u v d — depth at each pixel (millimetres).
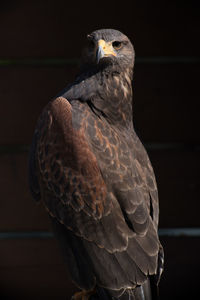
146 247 6176
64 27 8438
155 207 6660
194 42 8492
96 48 6805
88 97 6766
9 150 8492
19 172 8492
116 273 6070
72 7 8422
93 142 6340
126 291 6043
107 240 6164
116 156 6383
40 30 8430
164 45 8492
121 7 8445
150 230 6289
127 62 7004
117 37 6922
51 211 6414
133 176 6414
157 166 8594
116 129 6809
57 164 6340
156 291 6285
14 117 8461
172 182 8594
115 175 6293
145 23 8461
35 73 8461
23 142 8469
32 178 6703
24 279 8594
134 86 8523
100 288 6117
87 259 6180
